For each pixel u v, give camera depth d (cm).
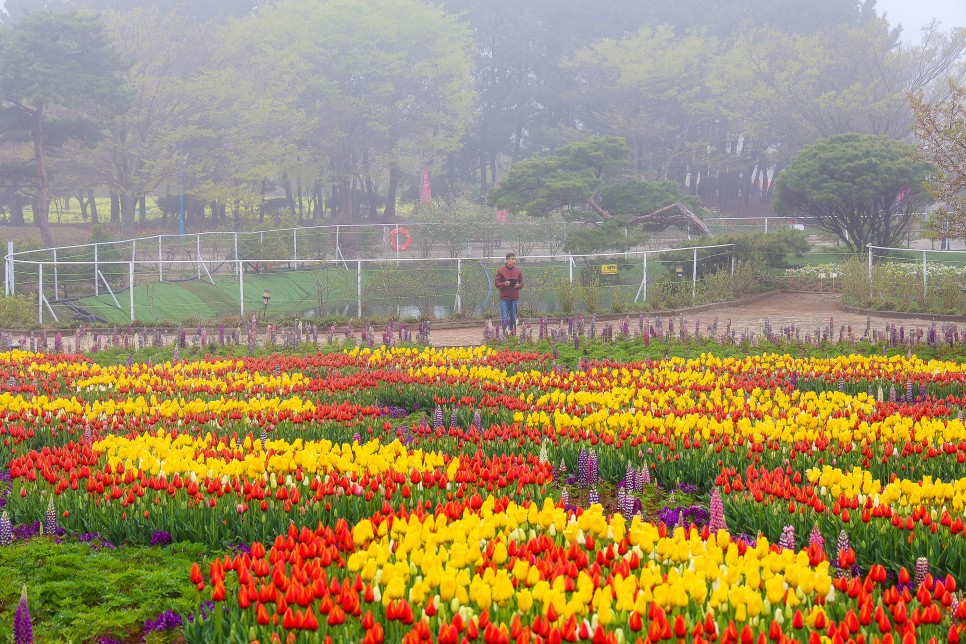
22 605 420
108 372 1267
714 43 6981
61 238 5522
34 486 711
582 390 1168
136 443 789
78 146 5616
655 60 6731
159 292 2880
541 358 1525
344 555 528
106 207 8188
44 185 4912
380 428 965
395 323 2292
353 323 2280
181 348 1736
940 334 2056
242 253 4069
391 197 6994
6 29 4878
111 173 5638
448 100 6575
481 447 866
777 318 2470
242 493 669
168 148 5841
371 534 538
